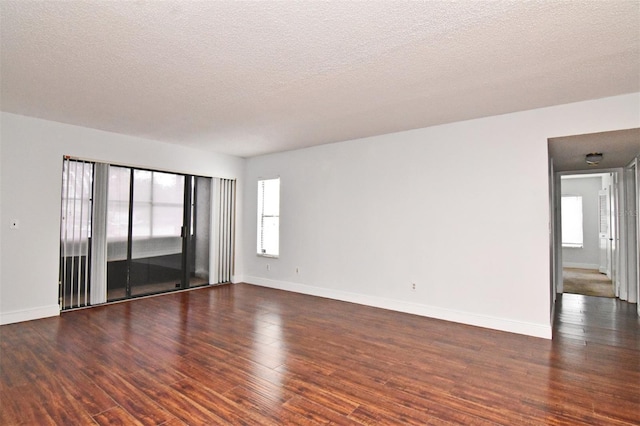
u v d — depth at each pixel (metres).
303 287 5.80
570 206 9.12
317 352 3.25
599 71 2.79
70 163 4.55
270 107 3.74
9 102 3.65
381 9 1.97
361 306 4.96
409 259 4.65
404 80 3.00
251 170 6.74
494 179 4.03
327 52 2.49
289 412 2.25
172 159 5.61
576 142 3.91
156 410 2.26
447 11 1.98
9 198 4.06
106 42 2.36
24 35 2.27
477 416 2.21
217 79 2.99
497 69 2.77
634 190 5.39
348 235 5.27
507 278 3.93
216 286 6.29
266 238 6.59
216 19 2.07
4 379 2.66
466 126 4.22
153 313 4.51
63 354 3.14
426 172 4.53
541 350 3.32
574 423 2.14
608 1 1.88
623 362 3.04
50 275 4.35
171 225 5.75
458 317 4.23
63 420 2.14
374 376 2.76
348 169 5.29
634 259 5.36
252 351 3.26
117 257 5.10
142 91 3.29
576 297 5.64
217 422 2.13
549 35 2.25
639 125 3.26
